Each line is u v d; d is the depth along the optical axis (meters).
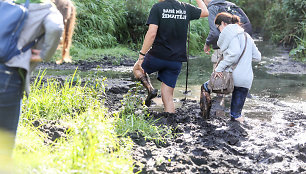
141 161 3.96
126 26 13.80
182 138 4.73
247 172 3.90
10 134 2.78
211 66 11.32
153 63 5.57
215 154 4.23
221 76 5.27
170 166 3.90
